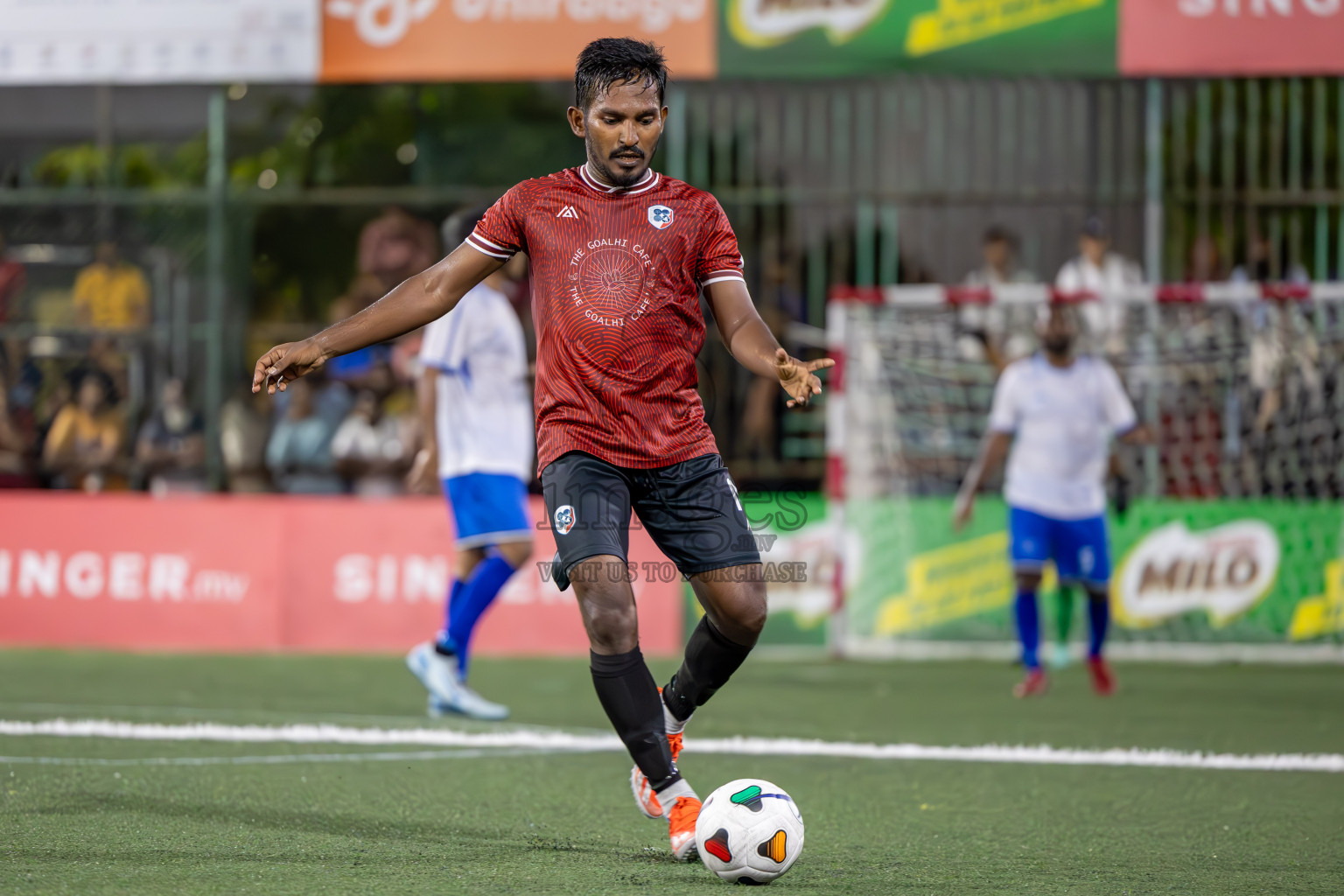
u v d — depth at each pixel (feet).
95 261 125.90
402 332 46.42
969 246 122.52
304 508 120.26
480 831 51.47
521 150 132.26
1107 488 118.42
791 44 114.62
